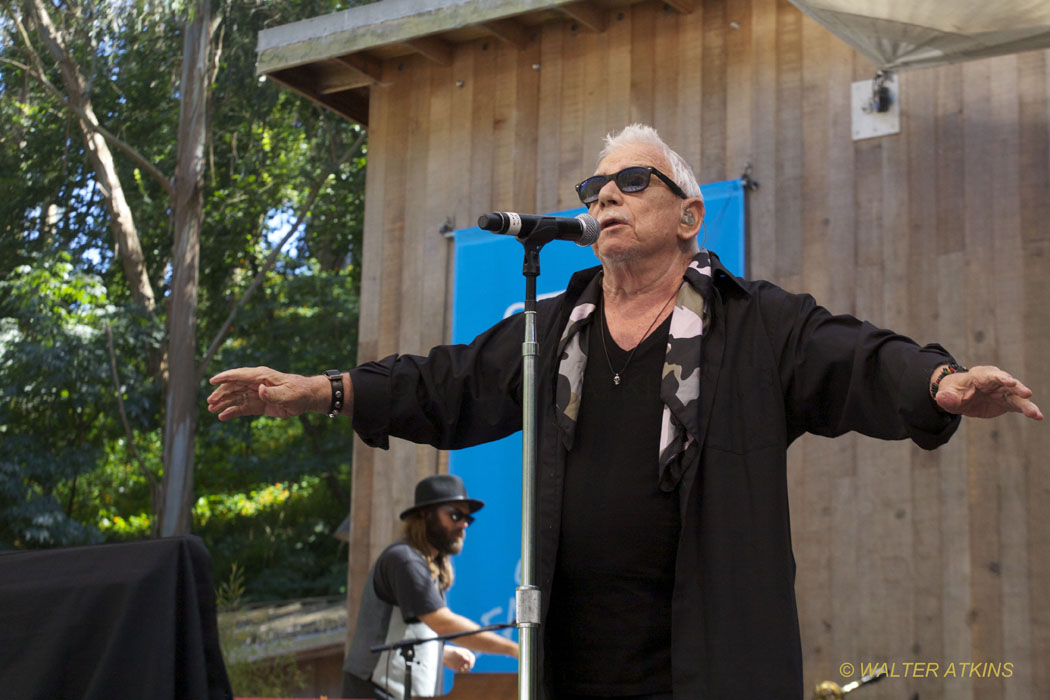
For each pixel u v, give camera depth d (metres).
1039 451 4.27
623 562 2.34
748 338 2.41
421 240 5.91
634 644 2.32
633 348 2.49
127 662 1.87
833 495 4.62
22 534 14.02
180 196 14.82
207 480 17.73
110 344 14.05
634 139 2.67
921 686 4.33
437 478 4.75
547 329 2.64
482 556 5.28
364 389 2.66
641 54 5.44
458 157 5.88
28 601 1.92
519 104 5.75
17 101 16.77
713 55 5.24
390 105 6.17
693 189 2.63
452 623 4.30
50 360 13.74
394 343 5.88
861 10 4.24
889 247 4.70
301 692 8.63
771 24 5.12
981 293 4.48
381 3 5.84
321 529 16.61
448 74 6.00
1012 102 4.55
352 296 16.81
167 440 14.16
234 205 17.23
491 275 5.58
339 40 5.93
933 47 4.37
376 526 5.75
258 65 6.17
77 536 14.01
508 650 4.59
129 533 17.20
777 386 2.35
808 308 2.40
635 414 2.43
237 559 16.17
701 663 2.18
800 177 4.93
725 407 2.35
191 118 14.96
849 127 4.86
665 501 2.33
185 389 14.30
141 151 17.19
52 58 16.75
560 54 5.68
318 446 16.69
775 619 2.18
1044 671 4.14
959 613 4.32
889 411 2.21
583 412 2.49
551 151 5.62
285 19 15.06
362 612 4.61
